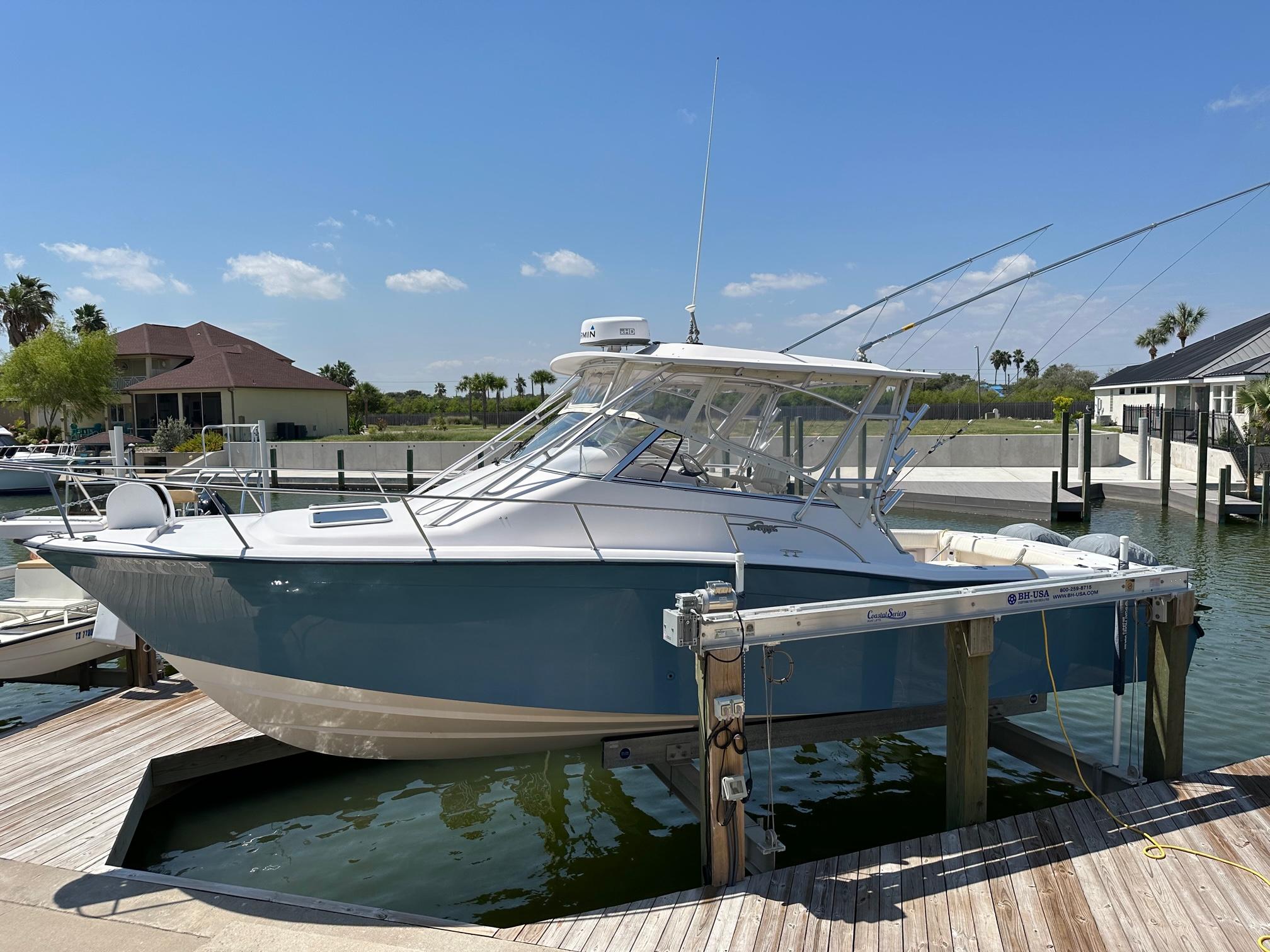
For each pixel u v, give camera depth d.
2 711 7.20
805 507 4.88
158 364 39.06
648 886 4.48
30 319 42.06
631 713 4.43
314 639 4.15
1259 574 11.59
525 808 5.37
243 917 3.55
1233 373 26.03
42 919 3.53
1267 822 4.12
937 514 18.38
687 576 4.36
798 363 4.85
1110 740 6.25
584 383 5.40
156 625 4.32
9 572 7.88
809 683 4.56
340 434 38.50
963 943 3.21
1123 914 3.38
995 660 4.86
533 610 4.22
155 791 5.21
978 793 4.23
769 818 3.95
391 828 5.12
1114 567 5.22
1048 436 25.52
